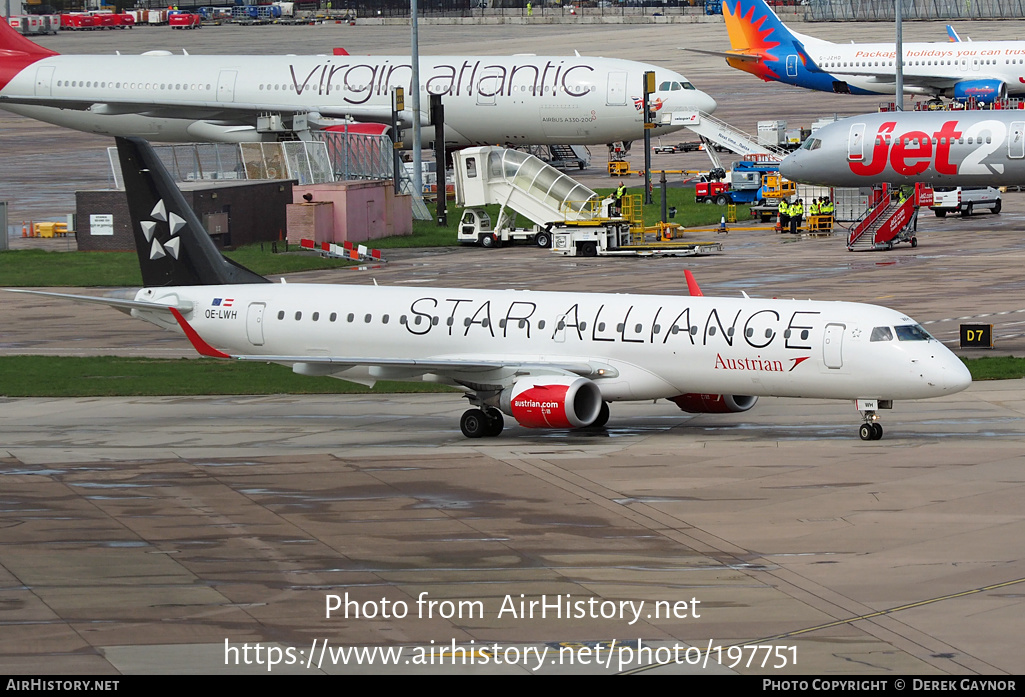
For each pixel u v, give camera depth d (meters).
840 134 103.50
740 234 104.88
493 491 39.50
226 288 52.91
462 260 94.38
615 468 42.09
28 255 97.31
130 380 60.34
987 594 29.39
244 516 37.22
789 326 44.44
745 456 43.28
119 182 105.62
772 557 32.56
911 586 30.11
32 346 68.88
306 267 90.62
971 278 79.75
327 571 32.12
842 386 44.09
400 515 37.06
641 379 46.41
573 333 47.12
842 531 34.50
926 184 103.12
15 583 31.47
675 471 41.47
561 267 89.44
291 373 62.03
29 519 37.19
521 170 100.31
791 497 38.00
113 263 93.81
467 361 46.91
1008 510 36.00
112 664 26.12
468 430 47.78
